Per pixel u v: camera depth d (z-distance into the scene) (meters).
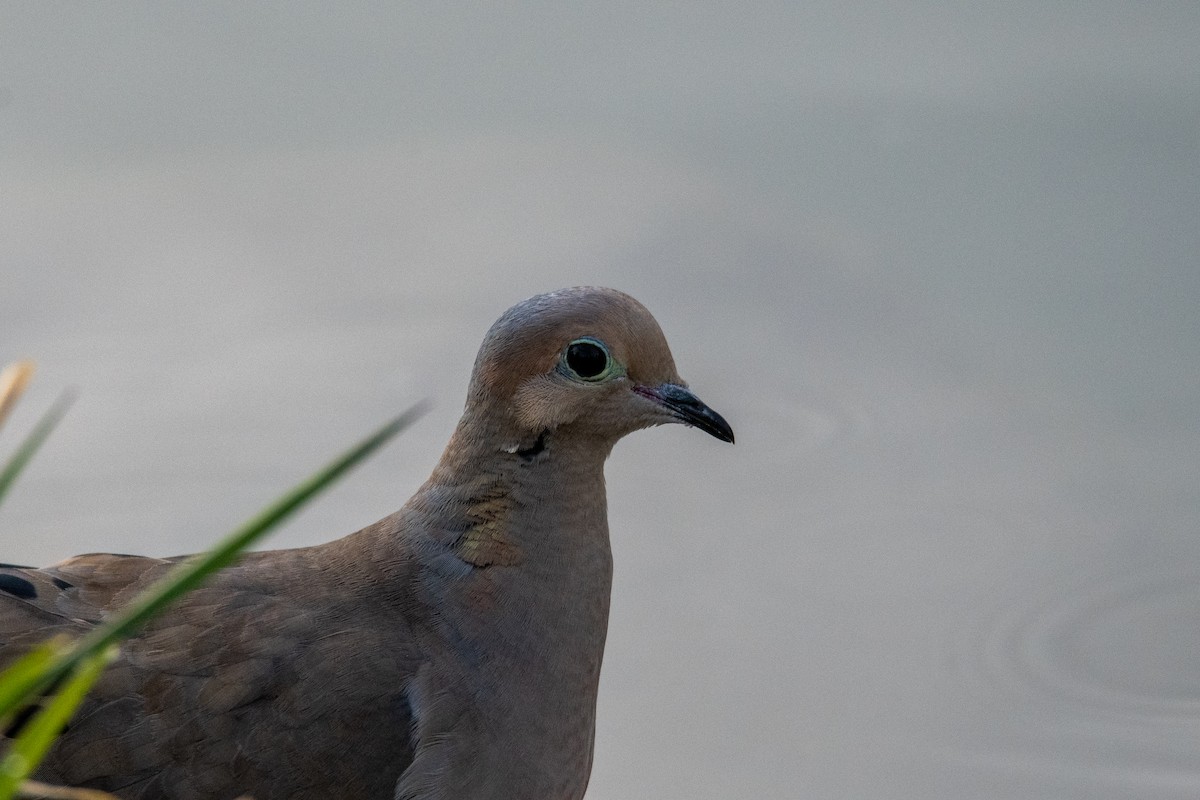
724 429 3.03
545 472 3.03
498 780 3.03
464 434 3.03
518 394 3.03
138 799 3.01
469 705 3.02
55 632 3.01
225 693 3.02
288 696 3.02
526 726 3.03
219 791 3.01
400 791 3.02
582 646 3.04
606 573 3.04
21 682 2.91
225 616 3.02
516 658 3.03
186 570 2.92
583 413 3.03
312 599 3.03
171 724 3.01
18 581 3.02
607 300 3.03
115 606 3.02
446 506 3.03
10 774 2.92
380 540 3.04
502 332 3.03
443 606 3.03
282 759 3.02
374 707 3.02
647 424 3.03
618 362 3.03
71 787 3.01
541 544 3.03
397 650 3.02
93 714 3.01
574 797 3.04
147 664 3.02
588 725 3.04
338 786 3.02
